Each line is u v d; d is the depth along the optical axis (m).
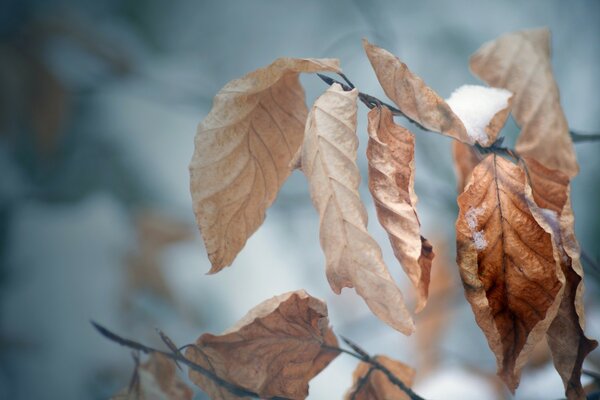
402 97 0.47
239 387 0.49
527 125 0.52
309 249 1.12
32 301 0.84
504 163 0.48
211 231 0.48
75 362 0.82
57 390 0.80
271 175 0.49
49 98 0.99
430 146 1.11
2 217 0.93
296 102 0.49
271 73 0.48
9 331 0.82
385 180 0.46
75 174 1.05
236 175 0.48
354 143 0.46
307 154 0.46
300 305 0.49
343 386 0.88
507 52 0.53
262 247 1.09
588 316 0.76
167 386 0.49
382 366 0.51
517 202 0.48
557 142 0.51
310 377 0.50
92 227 0.90
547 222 0.48
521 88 0.52
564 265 0.48
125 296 0.86
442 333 0.89
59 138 1.02
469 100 0.50
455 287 0.92
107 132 1.12
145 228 0.94
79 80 1.08
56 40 1.03
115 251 0.89
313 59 0.48
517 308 0.48
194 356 0.49
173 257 0.93
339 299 0.96
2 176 0.99
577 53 1.50
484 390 0.80
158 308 0.88
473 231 0.48
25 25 0.99
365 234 0.45
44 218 0.93
